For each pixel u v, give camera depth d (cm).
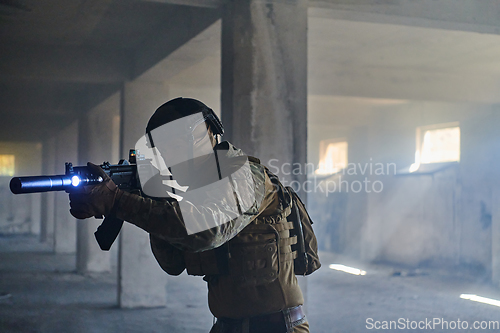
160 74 702
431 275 998
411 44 677
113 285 916
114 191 124
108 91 894
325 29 605
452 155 1026
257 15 383
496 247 898
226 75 395
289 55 389
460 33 618
